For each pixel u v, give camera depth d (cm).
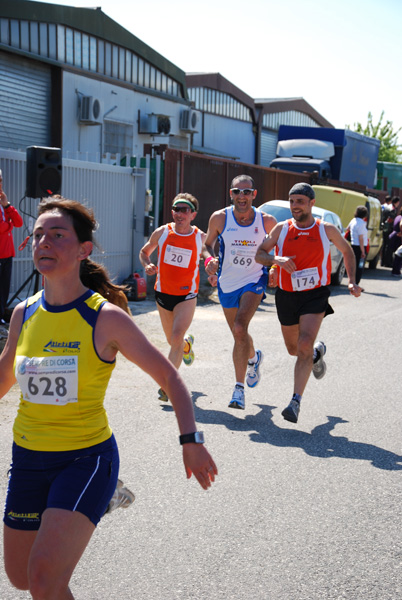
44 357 245
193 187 1655
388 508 429
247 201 632
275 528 397
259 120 3400
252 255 635
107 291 279
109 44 2022
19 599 315
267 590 330
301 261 597
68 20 1822
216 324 1073
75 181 1186
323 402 668
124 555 361
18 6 1680
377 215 2038
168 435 552
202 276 1555
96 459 248
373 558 365
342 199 1906
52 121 1817
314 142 2470
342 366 823
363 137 2720
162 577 340
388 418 620
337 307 1315
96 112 1886
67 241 246
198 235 643
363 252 1585
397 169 3566
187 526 397
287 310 612
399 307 1333
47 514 233
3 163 1013
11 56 1655
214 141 3059
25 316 257
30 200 1070
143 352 244
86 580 335
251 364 670
